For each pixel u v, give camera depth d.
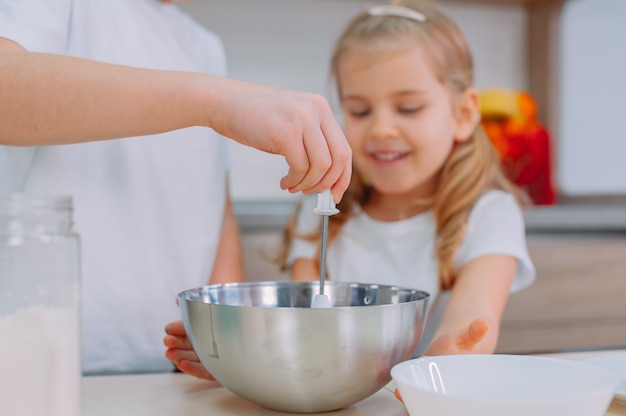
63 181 1.01
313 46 2.40
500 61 2.54
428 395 0.50
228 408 0.64
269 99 0.66
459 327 0.94
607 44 2.54
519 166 2.25
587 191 2.54
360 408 0.65
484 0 2.46
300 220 1.48
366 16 1.41
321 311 0.57
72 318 0.51
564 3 2.45
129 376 0.77
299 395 0.59
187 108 0.68
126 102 0.69
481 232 1.25
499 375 0.59
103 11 1.04
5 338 0.48
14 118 0.70
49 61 0.71
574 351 0.86
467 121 1.37
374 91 1.29
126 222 1.05
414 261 1.34
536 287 1.96
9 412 0.48
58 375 0.49
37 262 0.49
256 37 2.35
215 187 1.16
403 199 1.39
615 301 2.02
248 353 0.58
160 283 1.09
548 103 2.50
